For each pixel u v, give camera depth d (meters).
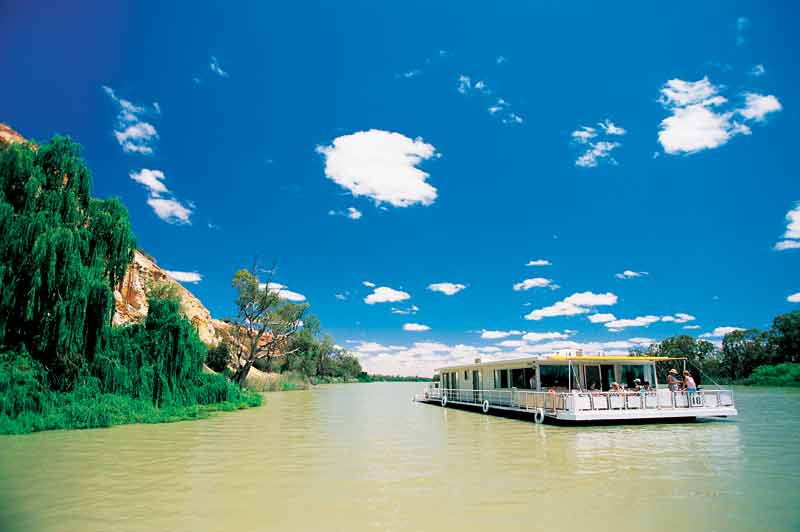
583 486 12.35
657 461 15.53
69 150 25.03
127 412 25.70
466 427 25.88
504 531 9.07
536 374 28.86
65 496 11.45
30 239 22.23
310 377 107.75
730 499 11.10
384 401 54.62
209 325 76.06
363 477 13.55
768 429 23.67
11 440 19.91
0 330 21.50
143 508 10.51
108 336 26.09
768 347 102.00
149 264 62.56
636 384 29.72
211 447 18.84
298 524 9.48
